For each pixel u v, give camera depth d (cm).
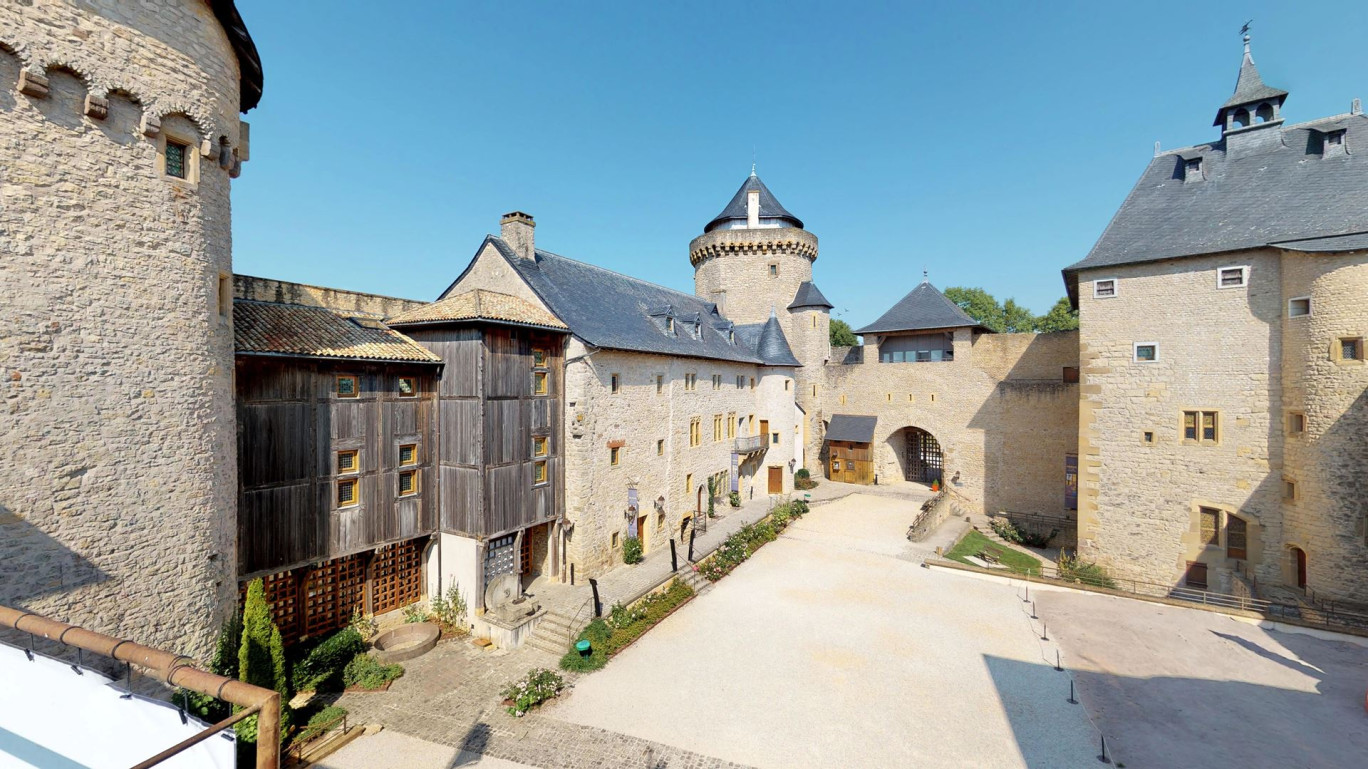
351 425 1491
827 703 1283
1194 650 1551
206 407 1104
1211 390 2025
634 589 1855
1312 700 1302
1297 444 1820
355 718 1214
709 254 3997
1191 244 2081
